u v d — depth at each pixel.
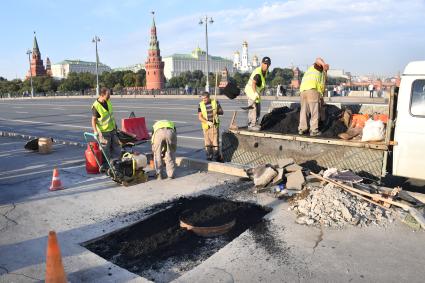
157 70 102.12
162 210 5.77
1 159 9.97
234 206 5.89
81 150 11.14
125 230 5.17
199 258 4.44
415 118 5.98
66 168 8.69
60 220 5.43
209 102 8.82
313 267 3.97
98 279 3.85
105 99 7.75
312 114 7.32
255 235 4.78
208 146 8.97
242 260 4.16
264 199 6.14
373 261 4.07
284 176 6.71
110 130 7.84
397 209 5.30
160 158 7.46
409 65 6.12
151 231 5.14
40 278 3.87
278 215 5.42
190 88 54.53
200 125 16.67
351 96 37.84
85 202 6.21
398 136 6.13
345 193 5.64
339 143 6.66
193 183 7.21
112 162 7.15
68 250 4.50
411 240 4.54
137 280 3.84
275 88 42.28
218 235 5.05
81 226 5.20
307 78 7.32
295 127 7.88
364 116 7.27
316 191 5.71
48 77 108.25
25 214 5.70
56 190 6.91
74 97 67.62
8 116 24.78
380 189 5.82
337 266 3.97
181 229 5.19
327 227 4.94
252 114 8.40
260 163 7.90
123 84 108.50
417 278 3.73
